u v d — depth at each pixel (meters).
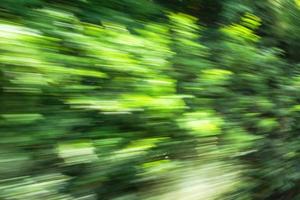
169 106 2.25
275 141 3.32
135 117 2.18
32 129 1.90
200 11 3.59
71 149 1.96
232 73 3.05
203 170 2.57
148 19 2.89
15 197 1.83
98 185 2.13
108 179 2.13
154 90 2.25
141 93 2.22
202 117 2.50
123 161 2.14
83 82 2.08
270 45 3.89
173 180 2.40
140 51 2.33
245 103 3.05
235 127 2.85
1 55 1.77
